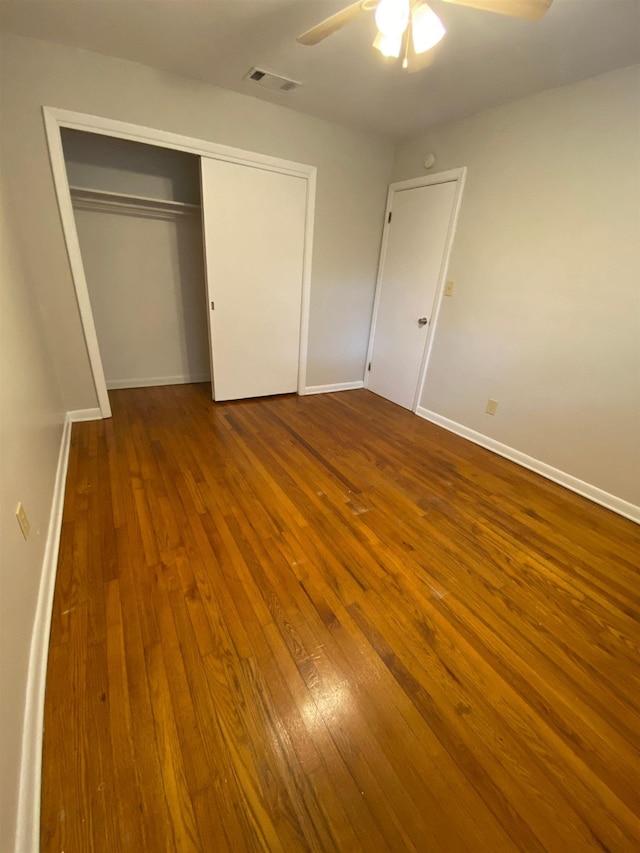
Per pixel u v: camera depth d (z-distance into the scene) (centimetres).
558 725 114
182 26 190
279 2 170
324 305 364
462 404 312
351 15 140
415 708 116
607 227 209
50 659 122
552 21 165
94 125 231
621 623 150
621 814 95
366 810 94
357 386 423
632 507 215
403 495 227
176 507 200
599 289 217
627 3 151
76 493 206
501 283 267
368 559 174
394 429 321
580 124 211
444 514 211
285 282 337
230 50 209
